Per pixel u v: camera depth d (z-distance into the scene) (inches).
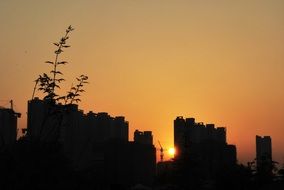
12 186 415.8
